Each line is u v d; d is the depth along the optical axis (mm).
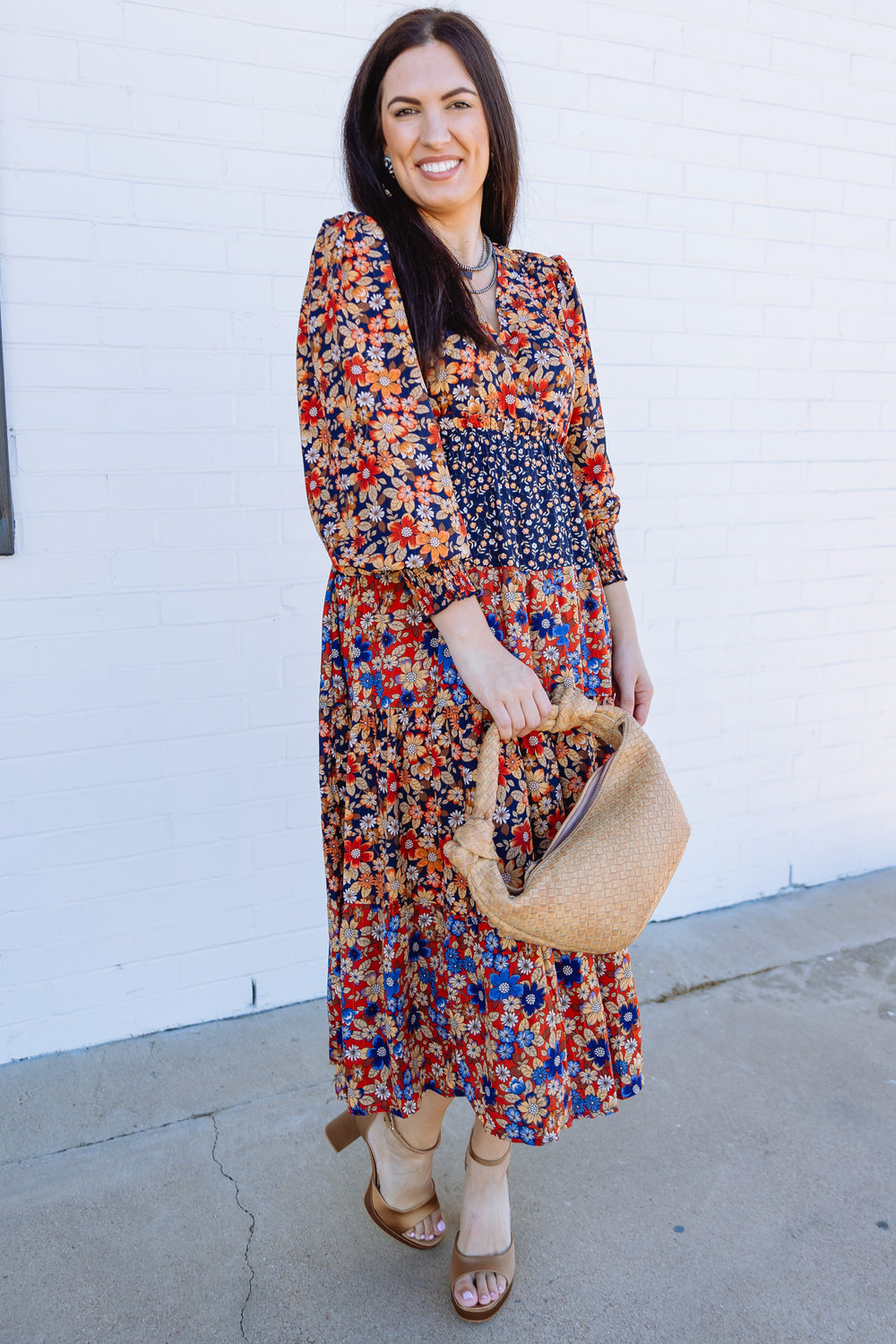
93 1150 1810
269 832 2240
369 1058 1323
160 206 1971
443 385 1197
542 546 1265
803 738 2920
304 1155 1803
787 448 2758
